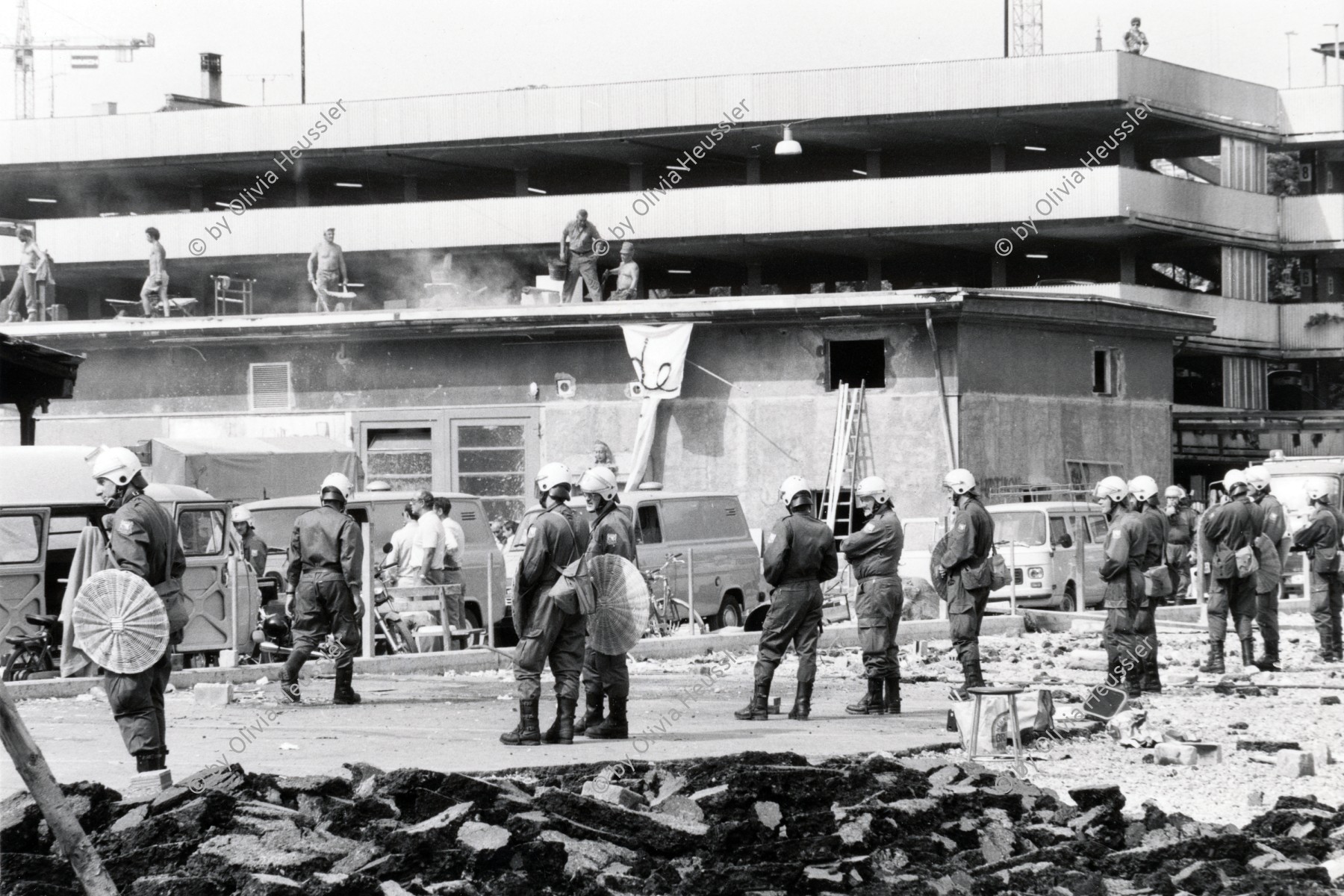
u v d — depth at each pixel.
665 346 43.09
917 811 11.16
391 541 27.45
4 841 9.40
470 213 61.78
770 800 11.32
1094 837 11.20
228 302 64.19
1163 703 20.56
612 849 10.12
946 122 59.62
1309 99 61.94
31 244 53.53
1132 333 47.28
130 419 46.97
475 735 16.12
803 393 42.88
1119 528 20.30
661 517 31.00
